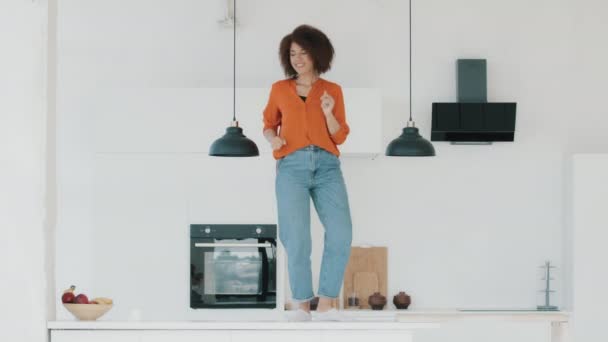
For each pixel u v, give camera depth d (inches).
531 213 308.2
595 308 293.4
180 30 309.1
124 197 279.0
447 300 305.9
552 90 309.9
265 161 280.2
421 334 291.7
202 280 277.3
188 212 279.3
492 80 309.9
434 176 308.0
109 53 308.3
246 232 278.4
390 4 309.6
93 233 278.1
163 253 278.1
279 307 277.3
